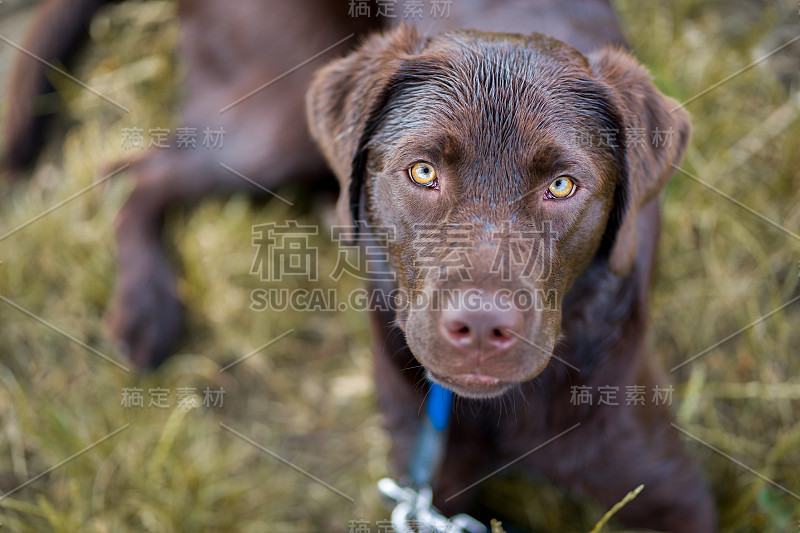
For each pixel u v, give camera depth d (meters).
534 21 1.16
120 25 1.58
